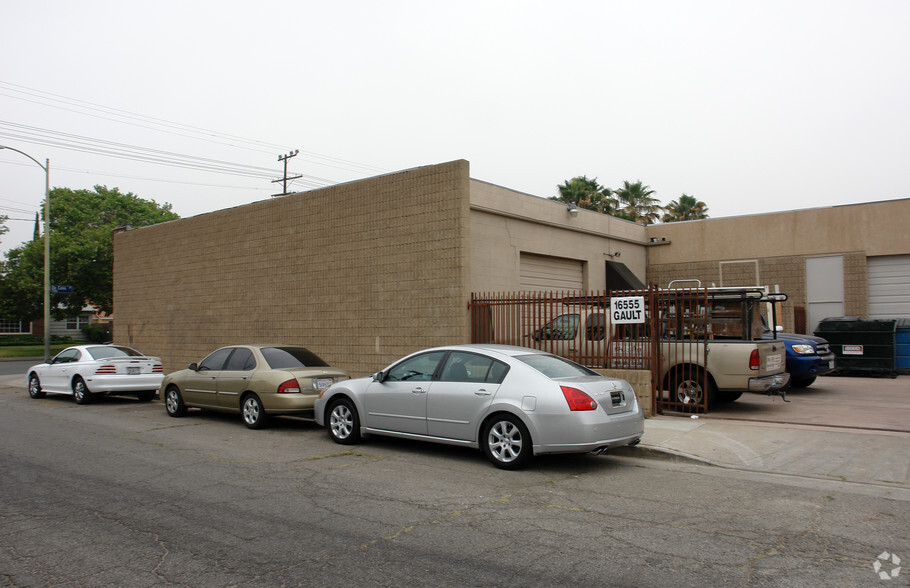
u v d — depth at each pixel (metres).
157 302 20.64
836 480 7.11
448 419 8.12
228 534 5.35
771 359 11.34
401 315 13.95
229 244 18.23
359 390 9.17
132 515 5.91
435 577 4.39
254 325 17.34
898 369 17.47
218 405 11.59
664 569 4.51
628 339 11.34
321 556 4.81
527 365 7.84
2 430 10.95
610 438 7.36
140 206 49.28
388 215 14.33
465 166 13.15
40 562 4.75
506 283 16.61
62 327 55.72
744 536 5.21
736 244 22.03
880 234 19.66
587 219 20.02
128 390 14.99
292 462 8.18
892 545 5.00
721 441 8.88
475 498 6.43
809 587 4.20
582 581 4.30
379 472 7.59
